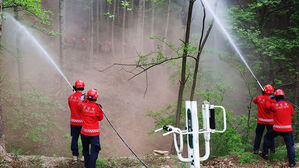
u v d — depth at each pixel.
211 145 7.50
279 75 13.66
